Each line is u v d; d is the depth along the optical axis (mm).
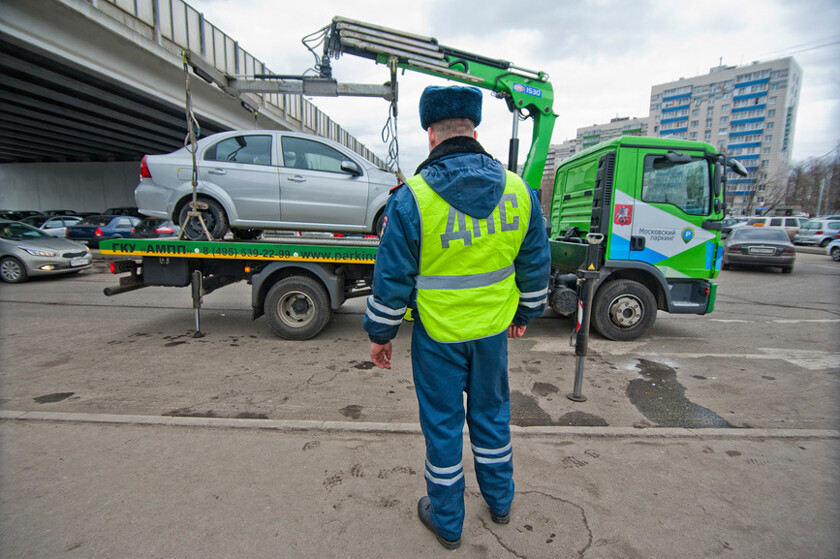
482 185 1581
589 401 3471
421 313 1673
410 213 1577
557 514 2033
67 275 10688
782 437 2756
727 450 2607
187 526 1930
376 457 2504
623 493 2191
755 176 67625
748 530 1932
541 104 6180
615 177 4941
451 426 1756
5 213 19422
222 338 5191
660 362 4484
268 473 2336
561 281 5371
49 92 14602
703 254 5164
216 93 16984
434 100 1652
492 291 1694
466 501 2133
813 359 4598
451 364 1721
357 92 5695
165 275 5242
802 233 21922
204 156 5480
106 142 23672
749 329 5988
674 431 2814
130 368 4098
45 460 2418
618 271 5359
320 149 5730
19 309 6695
